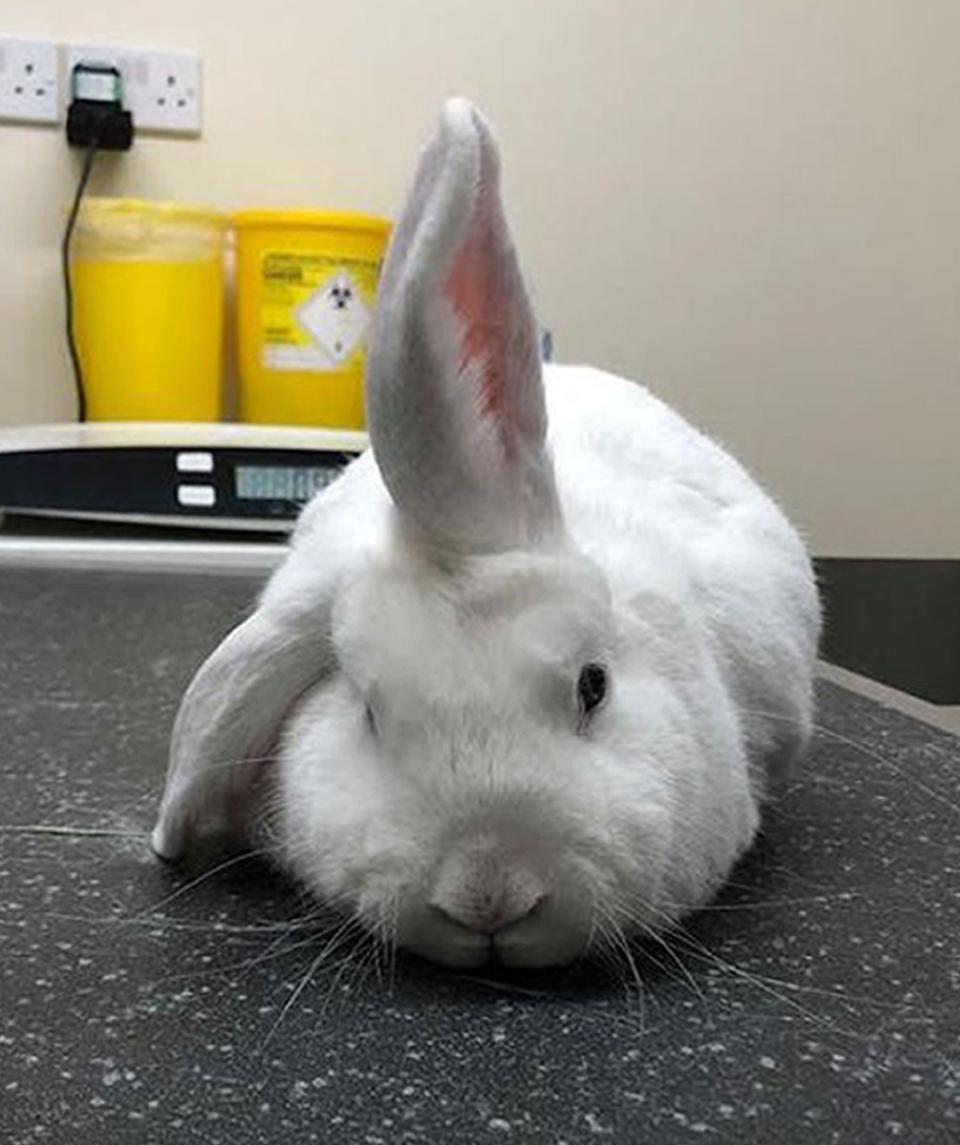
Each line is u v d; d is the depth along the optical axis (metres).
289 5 1.37
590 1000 0.41
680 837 0.44
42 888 0.49
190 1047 0.38
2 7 1.33
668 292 1.46
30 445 1.20
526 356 0.43
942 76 1.48
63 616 0.99
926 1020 0.39
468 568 0.42
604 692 0.44
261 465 1.21
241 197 1.39
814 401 1.50
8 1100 0.34
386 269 0.40
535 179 1.43
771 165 1.46
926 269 1.50
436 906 0.40
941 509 1.54
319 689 0.48
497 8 1.41
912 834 0.56
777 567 0.57
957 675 1.27
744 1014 0.40
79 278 1.32
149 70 1.35
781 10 1.44
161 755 0.66
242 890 0.49
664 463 0.56
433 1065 0.37
